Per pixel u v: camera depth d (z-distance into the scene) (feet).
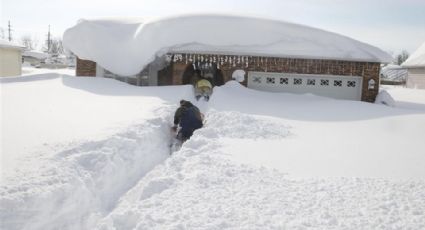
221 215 13.32
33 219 13.10
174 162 20.72
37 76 46.65
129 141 22.04
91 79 44.86
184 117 29.32
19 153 17.51
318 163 20.06
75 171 16.65
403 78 157.99
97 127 24.17
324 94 45.88
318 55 44.78
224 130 26.99
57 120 25.81
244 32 44.80
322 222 12.73
